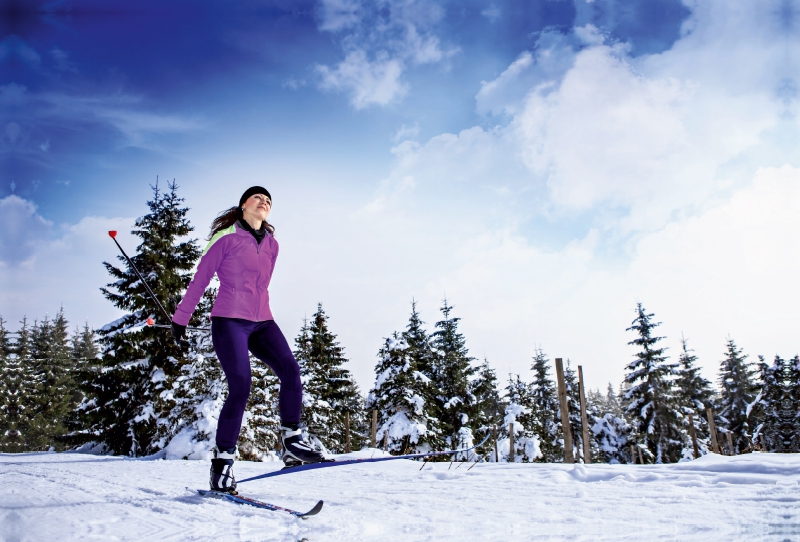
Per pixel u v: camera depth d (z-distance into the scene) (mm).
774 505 2088
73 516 1961
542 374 43438
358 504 2391
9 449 40969
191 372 12914
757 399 39188
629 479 3402
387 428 24688
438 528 1767
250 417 13898
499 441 31422
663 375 32969
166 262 18359
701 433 38219
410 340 32250
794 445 35938
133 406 17312
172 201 19422
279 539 1589
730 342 49656
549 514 2055
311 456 2654
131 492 2811
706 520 1829
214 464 2596
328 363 36250
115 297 18203
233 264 2783
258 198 2895
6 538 1555
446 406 29766
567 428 12836
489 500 2477
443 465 5078
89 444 18047
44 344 47969
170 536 1606
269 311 2910
